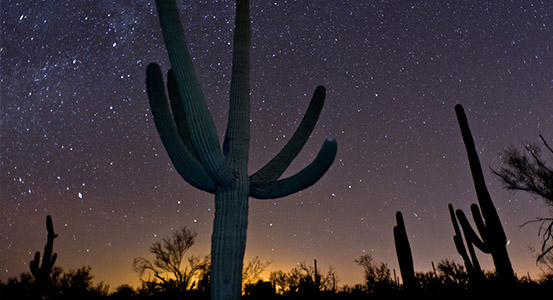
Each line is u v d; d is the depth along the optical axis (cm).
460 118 606
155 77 370
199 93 338
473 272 739
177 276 1491
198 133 330
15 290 1051
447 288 903
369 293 1436
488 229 538
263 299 1594
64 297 1288
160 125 356
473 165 571
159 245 1528
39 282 879
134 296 1466
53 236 910
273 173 388
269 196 372
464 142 593
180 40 346
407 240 723
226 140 383
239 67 414
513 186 607
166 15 352
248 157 383
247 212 359
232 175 352
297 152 407
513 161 605
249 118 400
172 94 428
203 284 1453
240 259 341
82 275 1393
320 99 431
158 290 1441
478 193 556
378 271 1571
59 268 1341
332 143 356
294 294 1688
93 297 1377
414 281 692
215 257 337
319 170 360
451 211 825
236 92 403
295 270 1950
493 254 533
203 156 332
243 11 440
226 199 351
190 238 1567
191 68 343
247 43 427
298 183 366
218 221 347
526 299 575
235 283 331
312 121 420
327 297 1556
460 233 798
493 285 606
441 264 1011
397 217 747
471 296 727
